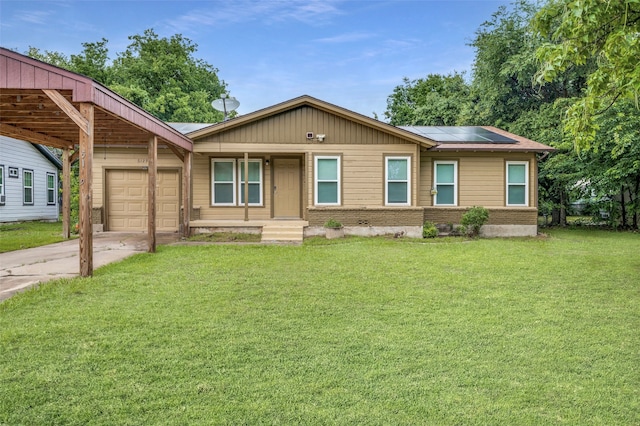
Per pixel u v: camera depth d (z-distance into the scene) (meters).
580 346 3.84
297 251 9.34
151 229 9.02
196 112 32.22
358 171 12.59
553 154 16.02
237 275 6.74
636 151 13.38
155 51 34.38
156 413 2.62
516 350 3.73
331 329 4.24
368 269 7.35
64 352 3.52
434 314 4.78
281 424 2.53
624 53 4.87
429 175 13.49
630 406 2.80
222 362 3.39
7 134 9.85
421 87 32.50
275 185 13.72
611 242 11.52
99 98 6.30
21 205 18.75
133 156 13.48
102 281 6.11
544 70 5.20
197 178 13.63
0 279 6.29
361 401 2.81
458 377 3.19
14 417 2.55
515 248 10.06
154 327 4.19
